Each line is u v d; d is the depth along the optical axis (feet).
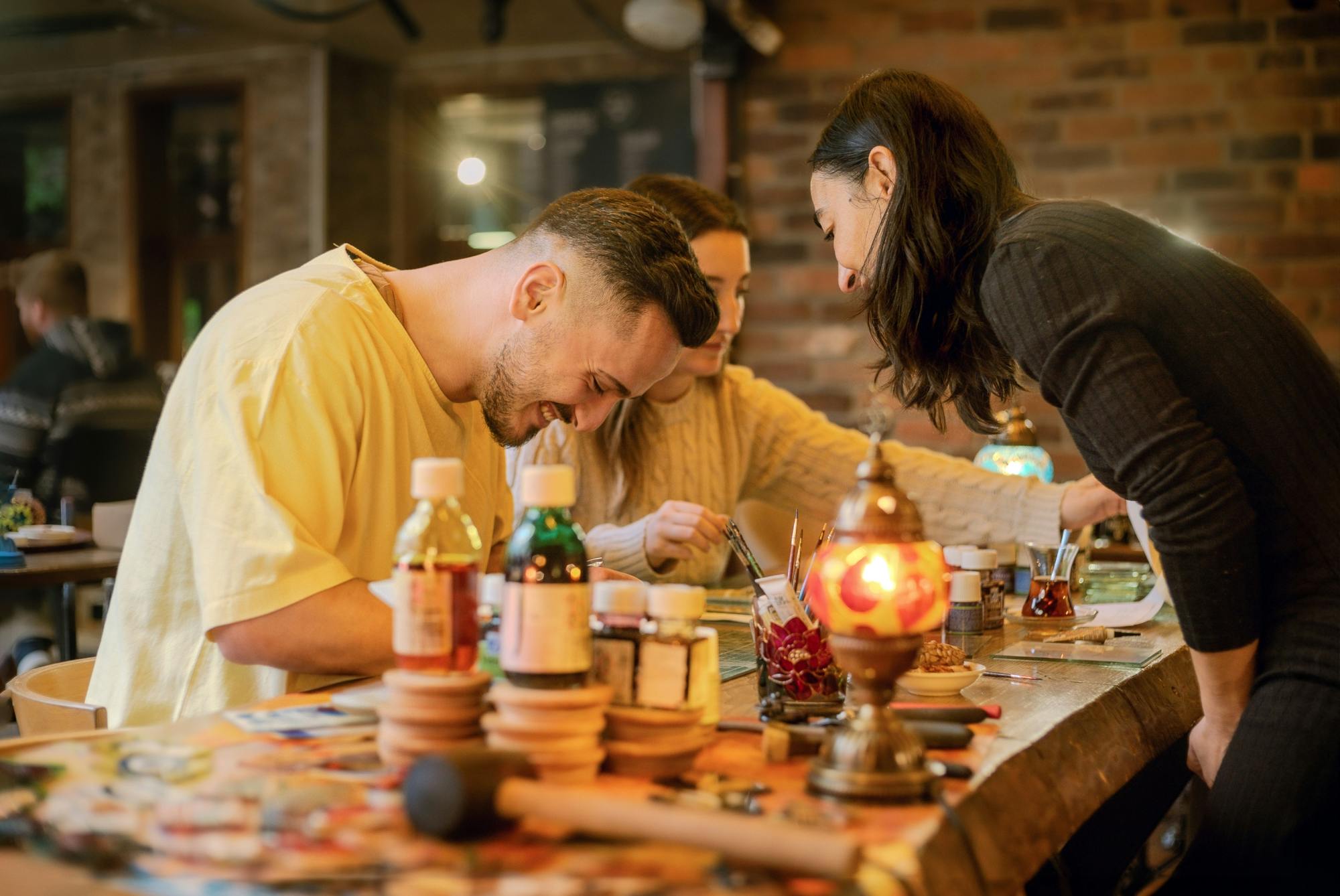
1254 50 13.91
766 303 14.66
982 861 2.90
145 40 21.61
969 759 3.36
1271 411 4.02
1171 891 4.26
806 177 14.53
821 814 2.84
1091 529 10.09
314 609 4.10
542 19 19.27
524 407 5.00
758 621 4.26
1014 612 7.13
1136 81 14.14
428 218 22.11
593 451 7.36
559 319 4.78
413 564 3.16
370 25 19.88
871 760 2.96
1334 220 13.82
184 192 23.35
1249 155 13.96
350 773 3.08
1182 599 4.06
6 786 2.97
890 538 3.09
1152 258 4.09
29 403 12.81
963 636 6.15
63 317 13.74
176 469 4.57
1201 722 4.52
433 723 3.07
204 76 22.15
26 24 20.95
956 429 13.88
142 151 22.99
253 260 21.85
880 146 4.77
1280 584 4.13
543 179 20.93
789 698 4.13
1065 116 14.28
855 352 14.43
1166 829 7.73
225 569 4.16
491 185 16.66
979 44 14.37
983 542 7.67
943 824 2.80
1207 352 4.03
